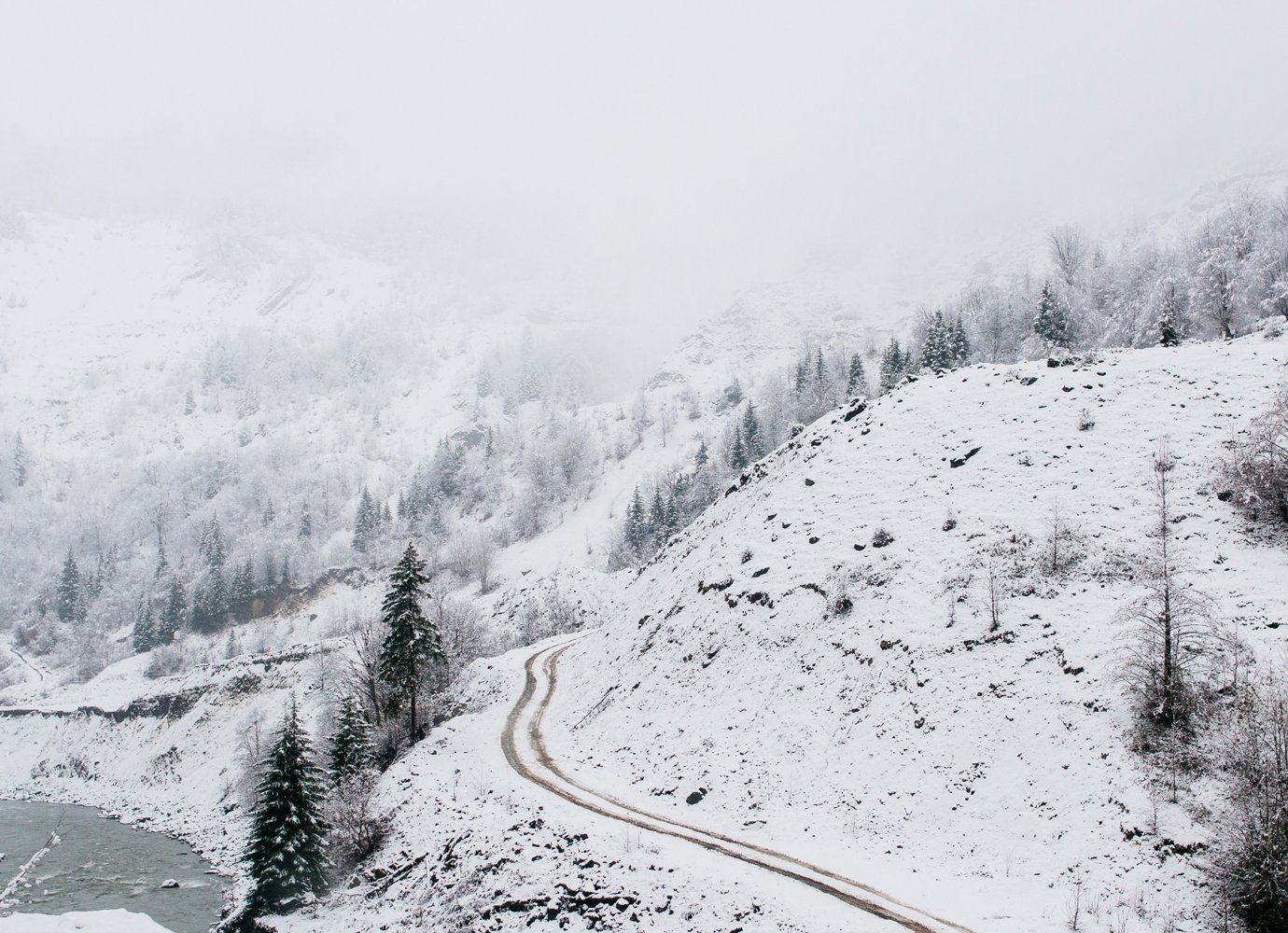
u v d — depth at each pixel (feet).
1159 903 70.54
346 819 139.33
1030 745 92.63
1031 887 77.56
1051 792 86.63
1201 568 102.94
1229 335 235.61
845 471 165.17
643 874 89.86
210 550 554.05
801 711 119.85
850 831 95.20
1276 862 65.16
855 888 81.25
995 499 133.28
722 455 485.97
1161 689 84.74
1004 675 102.37
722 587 159.74
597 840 100.27
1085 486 126.93
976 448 147.84
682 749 128.06
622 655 179.32
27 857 196.75
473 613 280.92
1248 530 106.22
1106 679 93.04
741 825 103.60
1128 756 84.48
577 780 130.82
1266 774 70.54
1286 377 130.62
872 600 127.34
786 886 81.92
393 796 143.84
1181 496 115.75
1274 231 256.52
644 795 120.98
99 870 185.06
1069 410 147.43
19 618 549.13
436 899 105.70
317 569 547.49
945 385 176.24
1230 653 86.99
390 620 176.55
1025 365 170.91
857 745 107.55
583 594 340.59
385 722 194.18
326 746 187.42
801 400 486.38
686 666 150.20
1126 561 109.29
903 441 162.40
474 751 153.17
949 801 92.63
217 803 243.19
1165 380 144.77
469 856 108.88
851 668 119.34
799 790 106.22
